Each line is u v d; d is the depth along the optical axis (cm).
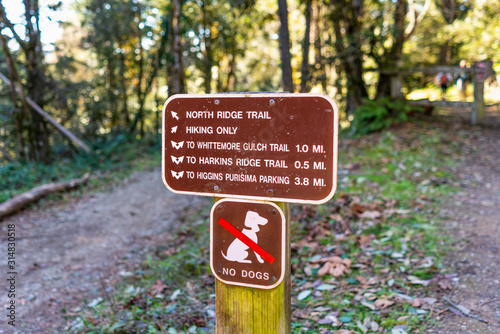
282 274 211
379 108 969
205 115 216
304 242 469
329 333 311
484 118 986
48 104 1359
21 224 698
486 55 1583
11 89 1142
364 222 498
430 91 1745
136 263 528
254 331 222
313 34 1647
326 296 368
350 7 1116
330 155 195
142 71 1817
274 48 2170
